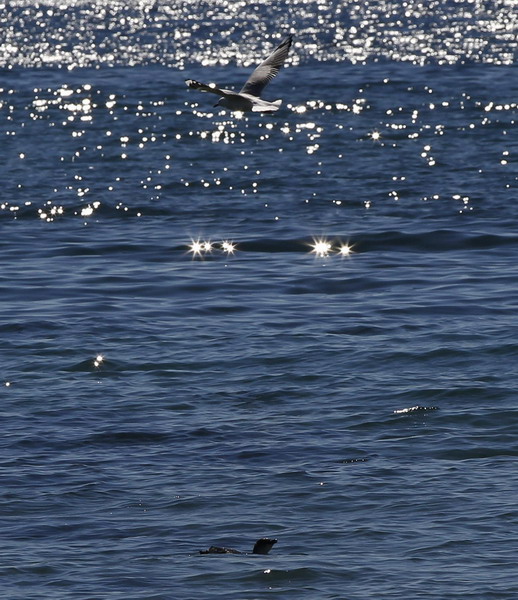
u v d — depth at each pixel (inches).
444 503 2608.3
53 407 3275.1
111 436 3058.6
